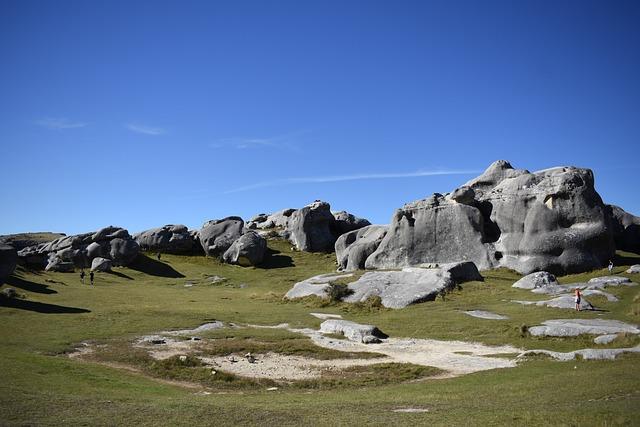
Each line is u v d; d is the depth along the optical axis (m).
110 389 25.67
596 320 42.06
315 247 106.44
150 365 32.78
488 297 55.59
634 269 65.50
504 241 75.88
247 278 87.38
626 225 93.56
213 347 38.06
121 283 78.56
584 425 16.95
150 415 19.44
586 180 75.81
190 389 28.28
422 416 19.42
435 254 78.31
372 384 29.92
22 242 101.88
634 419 17.23
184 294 69.25
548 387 24.28
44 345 35.88
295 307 58.09
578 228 72.94
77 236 92.56
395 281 62.41
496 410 20.03
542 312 46.91
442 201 82.38
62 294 60.88
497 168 87.31
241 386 29.56
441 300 55.47
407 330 45.34
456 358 35.75
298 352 37.62
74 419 18.39
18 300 53.25
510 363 33.19
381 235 88.50
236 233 104.38
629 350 32.03
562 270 70.19
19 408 19.36
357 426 18.00
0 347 34.16
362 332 42.72
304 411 20.67
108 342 38.22
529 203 76.19
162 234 106.50
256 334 42.66
